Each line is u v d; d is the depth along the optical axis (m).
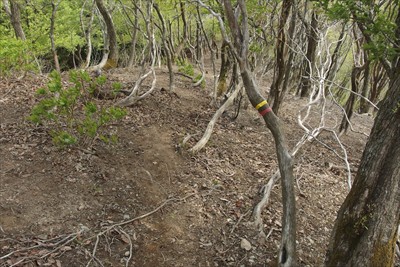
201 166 4.82
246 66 2.86
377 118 2.46
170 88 7.13
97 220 3.53
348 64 12.48
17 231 3.19
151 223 3.68
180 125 5.78
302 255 3.67
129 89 6.73
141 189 4.06
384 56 2.42
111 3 10.03
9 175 3.75
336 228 2.63
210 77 10.73
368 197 2.44
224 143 5.67
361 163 2.52
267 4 6.02
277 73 6.10
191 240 3.61
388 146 2.37
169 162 4.66
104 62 9.19
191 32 14.94
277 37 5.67
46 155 4.12
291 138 6.52
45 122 4.70
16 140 4.32
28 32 9.98
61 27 10.89
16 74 6.73
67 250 3.13
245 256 3.52
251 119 6.91
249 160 5.36
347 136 7.21
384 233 2.44
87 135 4.38
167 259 3.34
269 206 4.33
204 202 4.15
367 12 2.52
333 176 5.48
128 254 3.28
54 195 3.65
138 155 4.60
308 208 4.49
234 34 2.87
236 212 4.09
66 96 4.07
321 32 6.64
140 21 11.04
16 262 2.88
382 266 2.48
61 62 17.34
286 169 2.82
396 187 2.39
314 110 8.68
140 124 5.37
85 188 3.84
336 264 2.57
